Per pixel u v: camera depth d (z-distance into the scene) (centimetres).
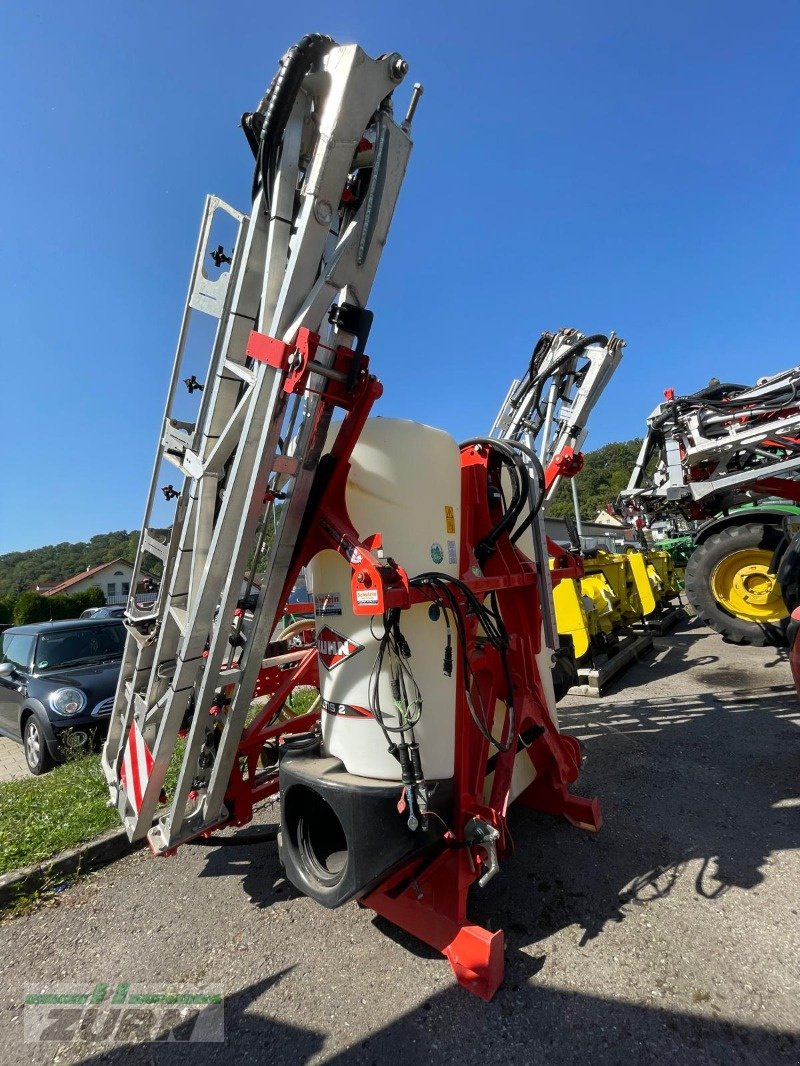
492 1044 186
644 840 303
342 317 198
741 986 201
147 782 243
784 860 275
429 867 226
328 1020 202
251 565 247
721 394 698
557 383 394
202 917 271
